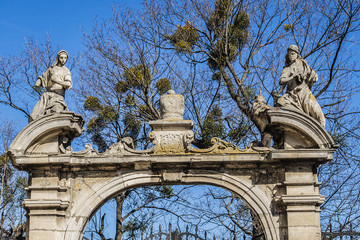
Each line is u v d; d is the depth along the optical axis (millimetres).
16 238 17672
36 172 16016
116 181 16047
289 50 16453
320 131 15547
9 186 23766
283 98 16219
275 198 15727
